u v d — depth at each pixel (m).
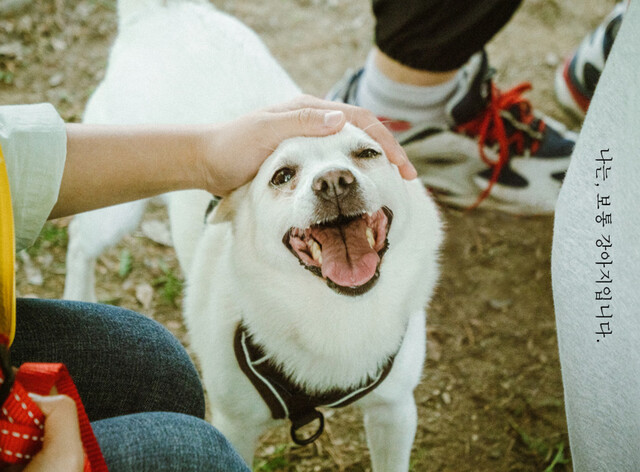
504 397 2.56
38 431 1.01
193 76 2.28
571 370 1.39
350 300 1.59
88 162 1.48
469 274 2.95
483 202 3.16
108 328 1.51
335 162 1.58
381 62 2.76
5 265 1.05
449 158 2.98
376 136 1.75
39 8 3.68
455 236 3.08
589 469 1.45
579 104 3.33
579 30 3.88
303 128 1.62
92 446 1.06
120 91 2.45
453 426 2.47
